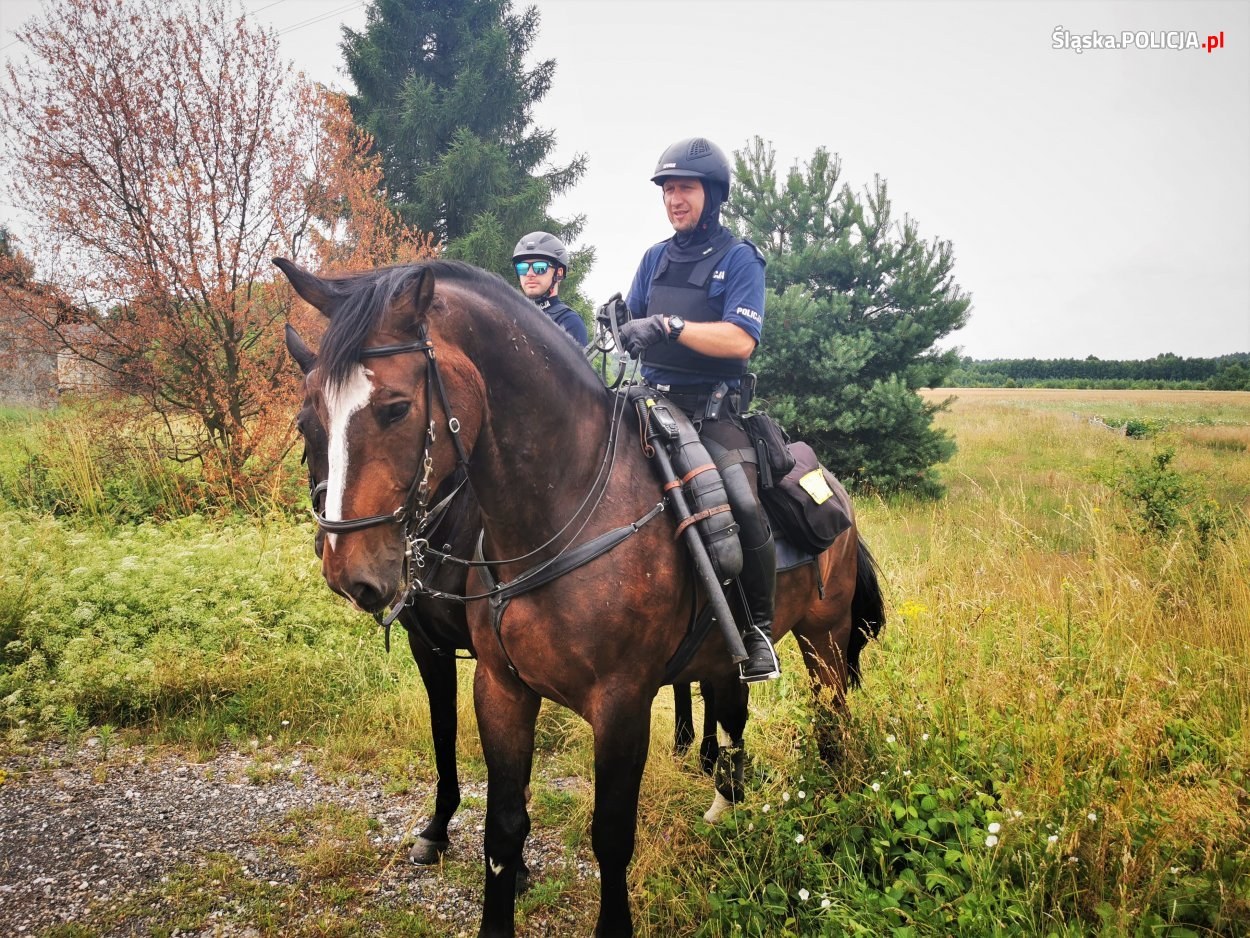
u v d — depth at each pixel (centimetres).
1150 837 252
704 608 262
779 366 1236
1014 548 584
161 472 855
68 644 468
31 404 1067
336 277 219
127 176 848
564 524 235
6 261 831
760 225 1321
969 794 297
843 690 364
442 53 1745
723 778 335
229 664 473
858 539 367
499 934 244
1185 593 503
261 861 324
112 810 360
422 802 378
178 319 848
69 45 804
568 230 1767
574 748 436
